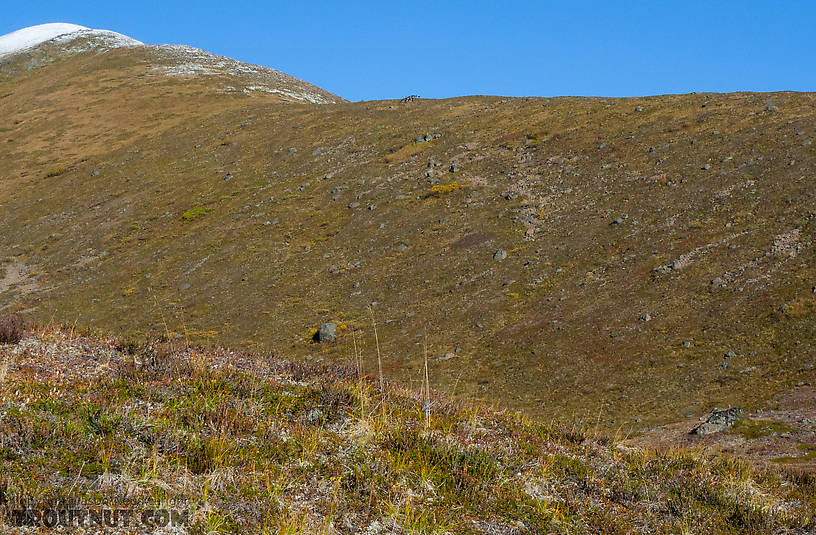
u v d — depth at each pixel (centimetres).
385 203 6938
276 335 4834
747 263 4206
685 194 5412
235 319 5231
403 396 1034
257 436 727
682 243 4703
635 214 5412
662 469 896
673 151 6338
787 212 4634
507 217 6044
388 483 669
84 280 6444
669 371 3328
